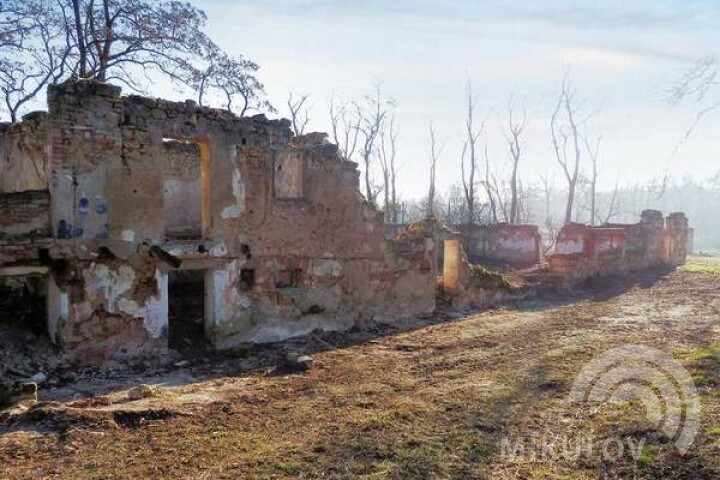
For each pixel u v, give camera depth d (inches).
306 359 415.2
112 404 320.2
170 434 274.5
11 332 399.5
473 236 1179.9
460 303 673.0
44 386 359.9
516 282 764.0
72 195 392.8
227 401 326.3
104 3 823.1
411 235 621.9
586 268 860.6
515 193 1688.0
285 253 510.0
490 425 273.9
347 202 555.8
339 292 550.6
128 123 417.1
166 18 858.1
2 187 543.8
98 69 824.9
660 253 1122.0
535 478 215.9
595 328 525.3
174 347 447.5
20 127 504.1
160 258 426.3
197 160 671.1
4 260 370.0
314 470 229.0
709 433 236.4
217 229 464.1
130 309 418.6
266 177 495.8
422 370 398.9
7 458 244.8
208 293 468.8
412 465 230.1
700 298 701.3
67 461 242.4
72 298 394.0
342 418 293.9
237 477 224.2
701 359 346.6
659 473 211.5
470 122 1656.0
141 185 423.8
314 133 581.0
